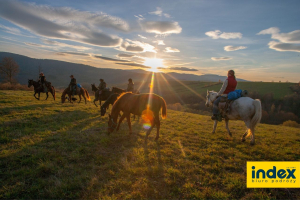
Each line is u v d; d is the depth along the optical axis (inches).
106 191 130.4
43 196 123.6
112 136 251.1
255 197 129.6
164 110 246.1
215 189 135.8
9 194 122.0
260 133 326.0
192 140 252.5
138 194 127.3
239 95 239.0
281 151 217.2
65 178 143.9
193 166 171.5
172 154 198.2
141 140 241.3
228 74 252.5
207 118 506.3
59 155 181.9
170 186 139.7
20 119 295.9
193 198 126.1
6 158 169.0
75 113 393.1
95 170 158.1
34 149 191.5
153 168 161.0
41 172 150.4
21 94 681.6
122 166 166.1
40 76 562.3
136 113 251.4
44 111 376.5
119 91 403.2
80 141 224.8
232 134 299.9
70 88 547.5
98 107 511.2
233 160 187.2
